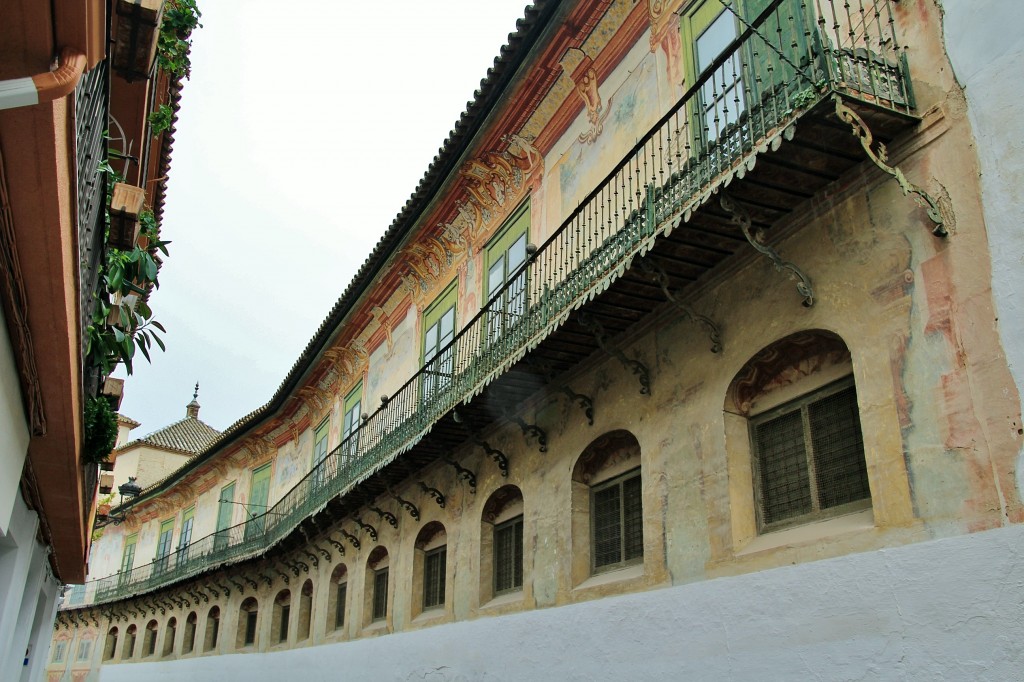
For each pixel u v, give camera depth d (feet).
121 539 144.97
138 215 29.22
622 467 36.40
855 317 25.14
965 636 19.69
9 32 14.66
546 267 42.55
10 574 33.09
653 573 31.40
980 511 20.53
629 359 34.30
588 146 43.78
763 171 25.75
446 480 50.24
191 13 33.09
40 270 18.84
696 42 36.58
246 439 98.27
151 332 29.48
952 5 23.75
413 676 47.50
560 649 34.86
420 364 60.80
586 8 42.68
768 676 24.66
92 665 135.64
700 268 31.19
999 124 21.90
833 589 23.18
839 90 22.30
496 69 44.86
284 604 79.41
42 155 15.72
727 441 29.27
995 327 21.08
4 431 21.62
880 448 23.48
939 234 22.97
